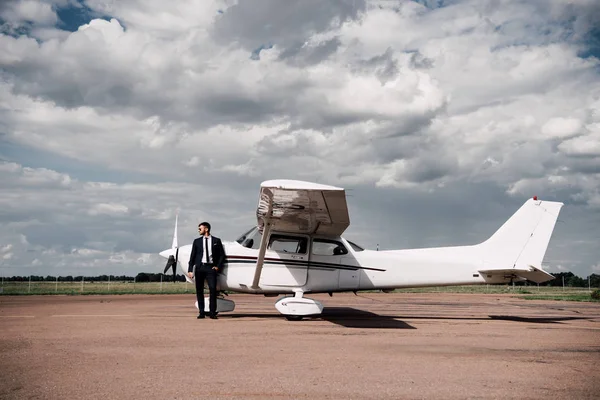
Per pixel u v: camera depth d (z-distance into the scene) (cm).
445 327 862
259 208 882
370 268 1041
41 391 361
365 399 349
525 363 500
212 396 352
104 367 449
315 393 364
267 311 1212
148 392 360
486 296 2688
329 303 1764
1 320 891
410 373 439
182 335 677
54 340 618
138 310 1193
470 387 391
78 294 2431
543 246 1091
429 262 1069
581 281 6319
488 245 1098
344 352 552
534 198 1107
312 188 753
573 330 834
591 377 434
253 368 451
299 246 1016
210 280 946
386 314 1172
